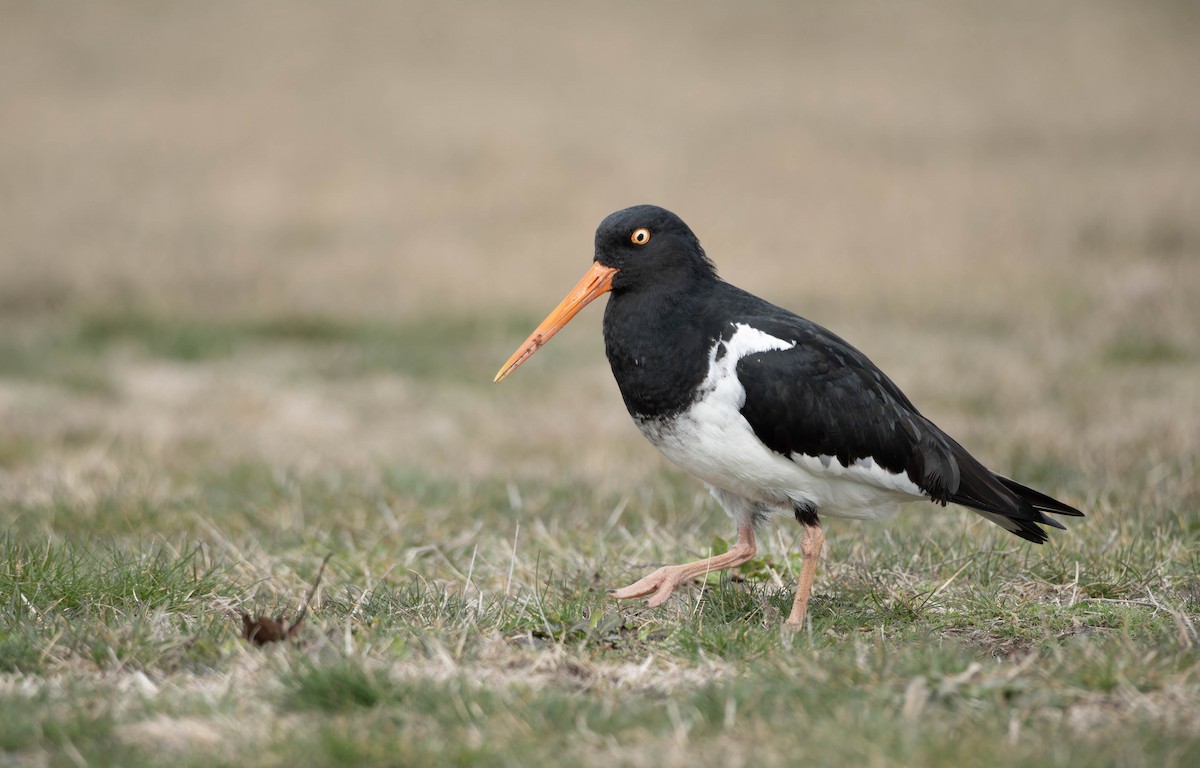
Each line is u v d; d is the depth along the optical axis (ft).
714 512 33.40
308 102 115.96
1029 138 103.81
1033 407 45.06
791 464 24.48
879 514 25.81
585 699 19.94
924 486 25.04
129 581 25.04
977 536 29.76
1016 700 19.29
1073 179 89.10
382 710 19.21
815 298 65.92
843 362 24.62
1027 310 61.11
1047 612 24.26
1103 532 29.12
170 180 93.91
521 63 130.11
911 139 104.63
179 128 107.45
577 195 90.84
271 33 138.62
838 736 17.66
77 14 143.02
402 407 49.98
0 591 24.49
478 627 23.61
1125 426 40.75
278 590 26.68
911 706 18.62
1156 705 19.12
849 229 79.92
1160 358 52.01
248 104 114.73
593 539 30.76
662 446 25.82
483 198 89.92
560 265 75.46
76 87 119.24
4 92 116.37
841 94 118.93
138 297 67.26
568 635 23.30
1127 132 104.27
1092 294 62.08
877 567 27.55
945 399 46.55
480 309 66.85
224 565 27.81
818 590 26.76
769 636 23.00
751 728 18.51
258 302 67.36
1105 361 51.96
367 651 21.75
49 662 21.54
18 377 53.57
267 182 93.45
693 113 113.09
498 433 45.96
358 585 27.25
